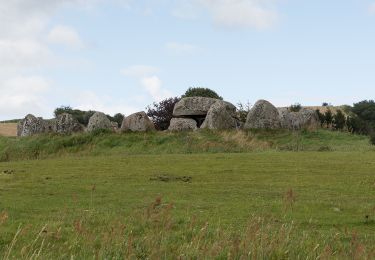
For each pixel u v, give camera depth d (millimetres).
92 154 40188
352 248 10977
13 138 46250
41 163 33438
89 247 11211
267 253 10391
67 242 11688
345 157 33094
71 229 13359
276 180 24734
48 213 16484
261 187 22750
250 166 29375
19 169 30188
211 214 16219
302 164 29844
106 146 41812
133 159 33844
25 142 43969
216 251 10383
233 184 23609
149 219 13617
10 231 13109
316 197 20094
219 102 48344
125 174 27156
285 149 39906
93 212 16266
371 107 94625
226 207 17625
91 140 43031
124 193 21062
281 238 11289
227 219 15406
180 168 29156
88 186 23094
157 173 27375
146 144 41469
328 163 30203
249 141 41812
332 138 44000
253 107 47375
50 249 11266
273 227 13312
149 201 18953
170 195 20484
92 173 27734
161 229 12938
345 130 49719
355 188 22422
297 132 44938
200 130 44344
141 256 10625
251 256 10188
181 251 10672
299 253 10797
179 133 43500
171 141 41719
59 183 24141
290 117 48656
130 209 17094
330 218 15992
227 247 10820
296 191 21562
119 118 85688
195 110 52469
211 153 37781
